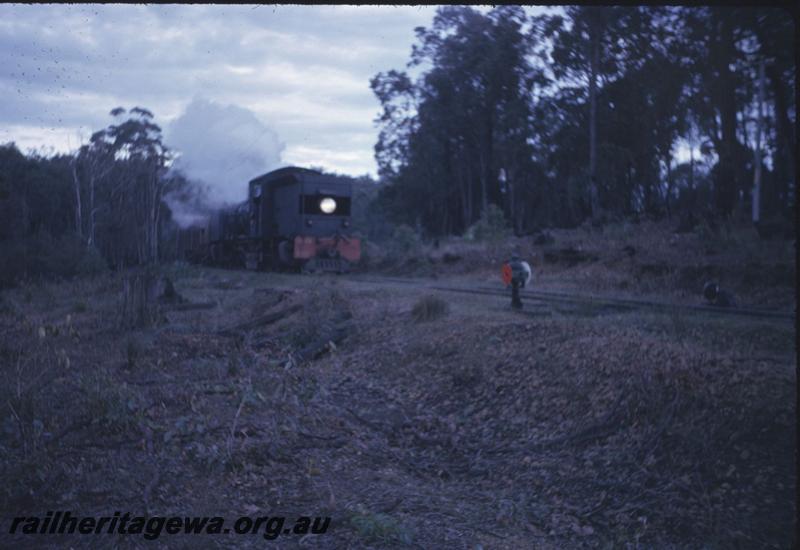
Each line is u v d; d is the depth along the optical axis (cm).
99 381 819
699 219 2433
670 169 3869
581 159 4075
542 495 627
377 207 5894
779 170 3375
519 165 4744
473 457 736
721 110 2925
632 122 3756
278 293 1747
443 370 996
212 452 621
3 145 3038
